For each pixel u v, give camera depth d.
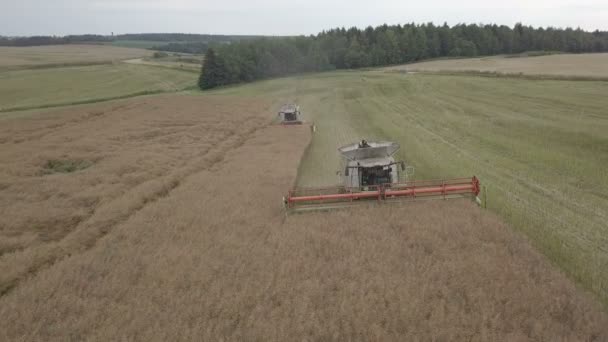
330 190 15.97
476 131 27.97
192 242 12.06
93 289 9.76
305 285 9.22
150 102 53.56
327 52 104.38
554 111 33.19
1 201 16.69
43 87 78.81
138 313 8.55
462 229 11.72
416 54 109.88
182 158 23.77
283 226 12.88
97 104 56.12
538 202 14.25
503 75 61.06
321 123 37.22
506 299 8.33
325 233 12.02
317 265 10.14
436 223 12.31
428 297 8.65
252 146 26.47
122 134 31.33
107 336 7.87
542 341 7.14
